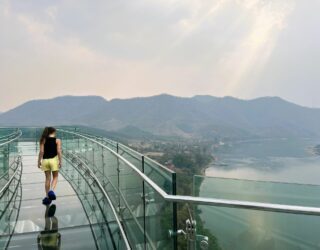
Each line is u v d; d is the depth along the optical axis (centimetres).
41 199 609
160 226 282
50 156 623
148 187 327
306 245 218
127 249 374
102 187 634
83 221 494
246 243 234
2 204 564
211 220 249
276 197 246
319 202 230
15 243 414
